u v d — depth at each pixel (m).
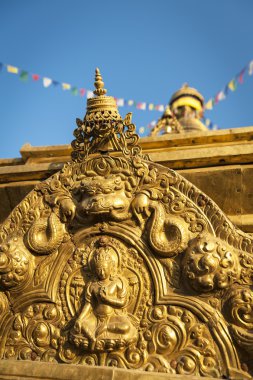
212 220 4.01
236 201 4.50
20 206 4.39
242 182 4.48
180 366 3.74
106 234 4.19
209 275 3.85
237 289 3.81
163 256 4.01
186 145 5.12
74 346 3.94
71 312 4.06
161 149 5.16
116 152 4.37
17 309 4.17
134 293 3.99
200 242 3.91
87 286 4.05
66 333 4.00
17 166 4.96
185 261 3.93
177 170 4.67
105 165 4.30
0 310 4.20
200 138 5.07
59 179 4.40
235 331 3.72
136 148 4.32
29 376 3.84
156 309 3.90
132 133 4.38
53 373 3.81
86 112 4.51
